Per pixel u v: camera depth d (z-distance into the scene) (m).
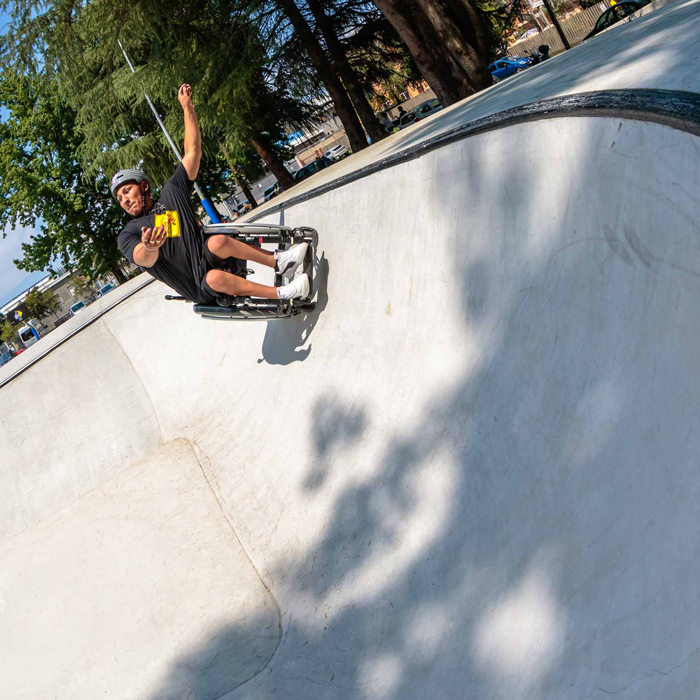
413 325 3.44
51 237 31.53
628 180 1.96
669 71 2.08
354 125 20.64
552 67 5.23
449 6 15.91
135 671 3.44
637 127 1.88
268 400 4.87
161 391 6.44
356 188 4.11
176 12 14.56
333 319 4.34
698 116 1.57
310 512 3.61
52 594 4.36
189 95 4.11
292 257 4.37
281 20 18.28
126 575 4.18
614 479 1.89
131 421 6.33
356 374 3.83
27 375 6.61
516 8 19.59
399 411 3.27
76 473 6.12
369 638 2.64
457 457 2.72
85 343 6.75
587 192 2.19
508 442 2.45
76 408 6.51
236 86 15.91
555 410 2.24
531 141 2.48
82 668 3.64
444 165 3.14
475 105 6.21
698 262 1.68
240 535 3.99
